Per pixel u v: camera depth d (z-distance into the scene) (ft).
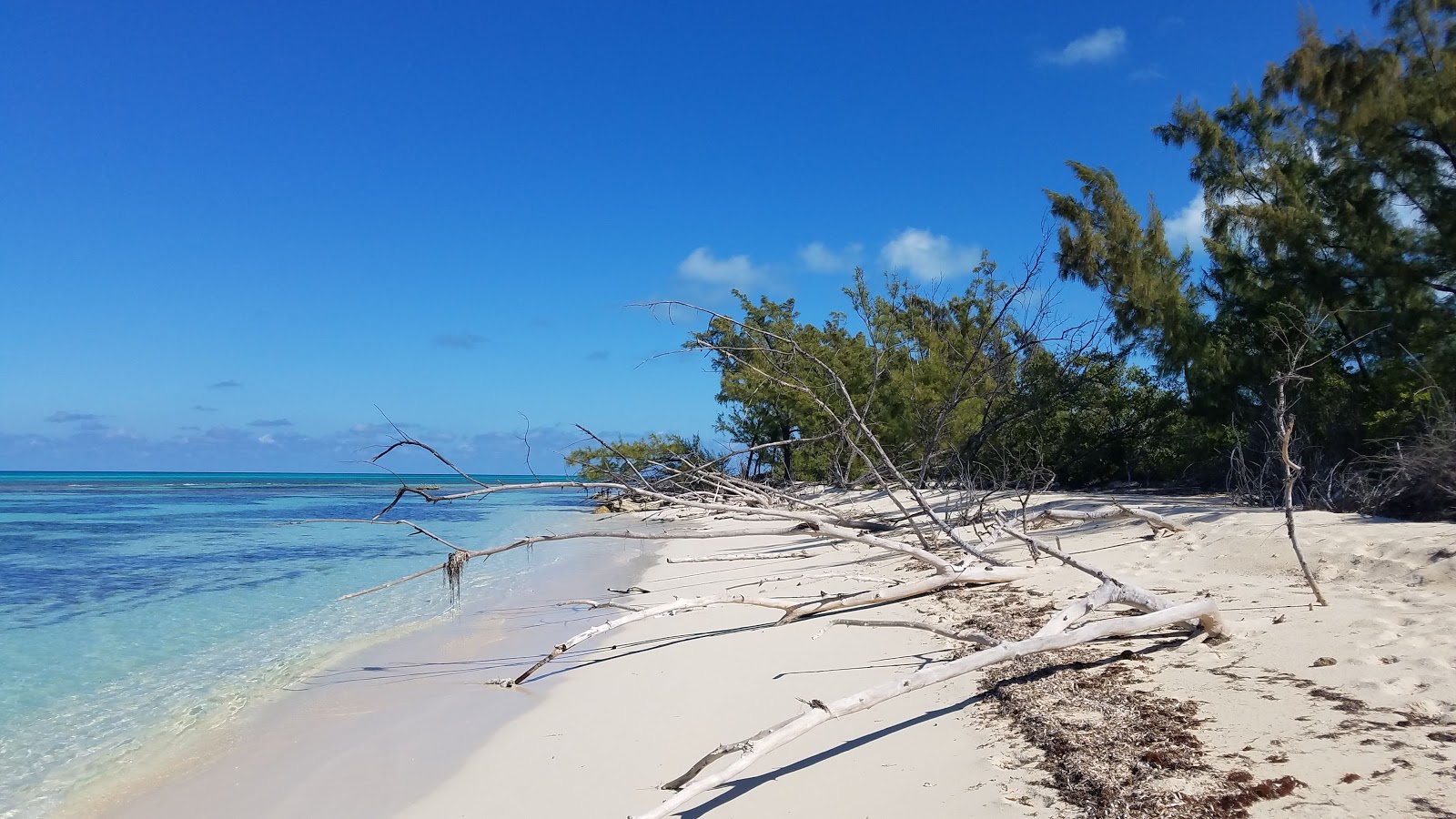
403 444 22.52
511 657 26.91
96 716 21.45
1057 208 56.18
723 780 12.35
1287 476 19.22
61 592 41.57
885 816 12.38
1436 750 11.12
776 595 33.14
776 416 89.30
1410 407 37.76
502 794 15.49
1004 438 56.13
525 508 135.54
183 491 198.29
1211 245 50.72
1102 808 11.25
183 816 15.39
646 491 29.35
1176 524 29.73
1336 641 15.72
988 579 26.91
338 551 63.05
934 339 71.51
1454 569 18.42
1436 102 38.47
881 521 36.88
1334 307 43.42
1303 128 49.11
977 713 15.65
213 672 25.84
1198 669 15.69
